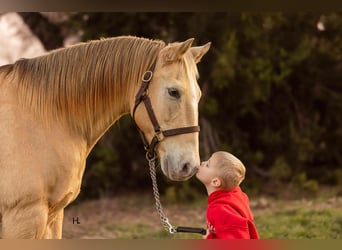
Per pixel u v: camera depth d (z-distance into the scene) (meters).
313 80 10.52
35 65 3.77
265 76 9.66
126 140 10.23
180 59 3.60
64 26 10.04
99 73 3.79
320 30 10.19
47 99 3.70
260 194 9.76
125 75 3.79
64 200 3.70
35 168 3.51
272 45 9.98
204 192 9.88
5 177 3.48
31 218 3.50
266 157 10.74
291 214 7.90
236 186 3.50
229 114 10.45
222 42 9.38
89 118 3.83
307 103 10.69
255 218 7.70
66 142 3.70
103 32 9.68
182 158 3.48
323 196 9.34
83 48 3.85
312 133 10.52
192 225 7.68
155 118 3.60
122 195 10.16
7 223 3.51
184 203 9.43
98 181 9.98
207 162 3.57
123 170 10.48
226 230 3.34
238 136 10.41
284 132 10.55
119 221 8.23
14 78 3.70
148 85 3.67
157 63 3.68
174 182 9.91
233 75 9.43
